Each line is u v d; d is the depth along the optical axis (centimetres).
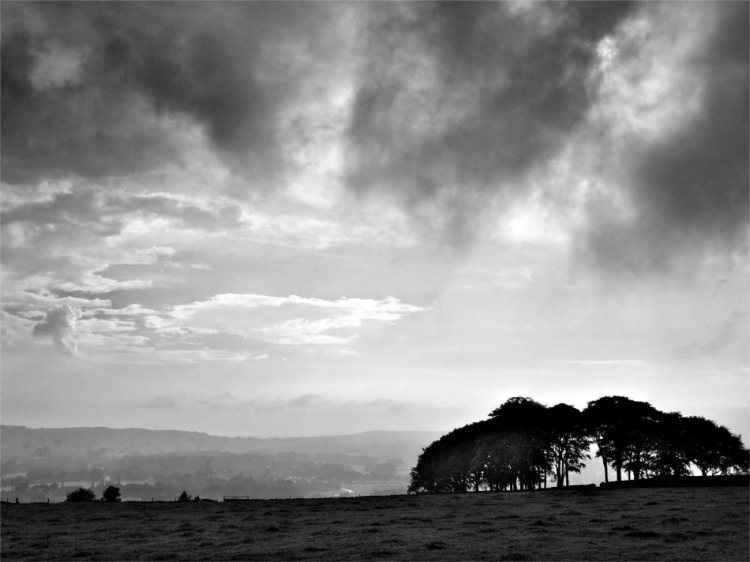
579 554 3697
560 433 12488
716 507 6062
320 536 4872
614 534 4491
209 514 7062
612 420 12125
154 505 8394
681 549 3775
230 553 4122
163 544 4675
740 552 3650
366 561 3672
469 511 6669
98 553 4322
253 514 6962
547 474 12825
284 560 3797
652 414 12344
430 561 3606
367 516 6438
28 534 5500
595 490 9012
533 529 4900
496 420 13088
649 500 7106
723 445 12238
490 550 3909
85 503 8750
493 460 12162
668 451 11631
